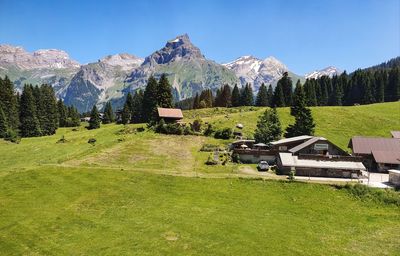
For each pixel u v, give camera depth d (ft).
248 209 208.33
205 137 409.69
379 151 315.17
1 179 233.76
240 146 357.20
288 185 243.19
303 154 312.71
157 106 503.61
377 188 236.84
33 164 293.23
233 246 157.99
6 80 532.73
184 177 252.62
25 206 195.42
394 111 541.75
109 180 242.17
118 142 370.12
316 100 641.40
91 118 613.11
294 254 153.79
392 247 165.27
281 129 422.00
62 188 224.12
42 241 157.17
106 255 146.30
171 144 372.38
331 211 209.87
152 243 157.99
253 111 565.53
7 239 157.99
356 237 176.04
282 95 605.31
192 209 203.41
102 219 183.93
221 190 235.61
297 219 196.85
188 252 151.12
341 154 320.50
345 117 501.56
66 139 450.71
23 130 529.86
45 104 574.15
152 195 223.51
